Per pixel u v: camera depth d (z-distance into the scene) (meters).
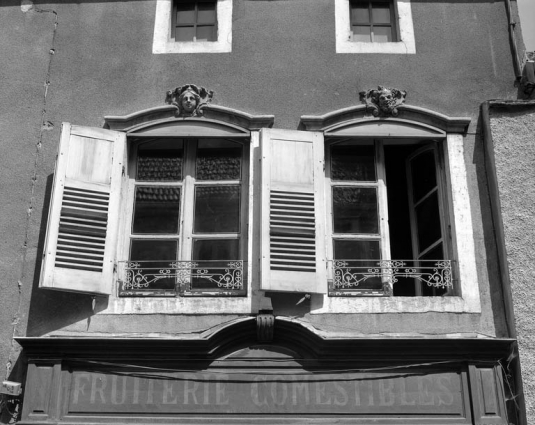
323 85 9.42
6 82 9.52
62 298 8.48
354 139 9.23
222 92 9.40
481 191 8.91
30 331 8.38
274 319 8.06
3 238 8.80
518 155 8.93
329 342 8.01
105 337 8.04
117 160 8.86
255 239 8.64
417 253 9.25
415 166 9.53
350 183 9.12
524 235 8.58
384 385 8.02
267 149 8.80
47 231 8.37
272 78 9.46
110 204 8.66
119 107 9.35
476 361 8.10
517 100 9.15
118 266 8.63
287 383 8.02
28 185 9.04
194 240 8.85
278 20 9.78
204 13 9.98
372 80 9.46
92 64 9.59
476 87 9.45
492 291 8.49
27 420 7.85
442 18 9.83
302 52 9.60
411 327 8.30
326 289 8.34
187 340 7.99
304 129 9.18
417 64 9.55
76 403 7.95
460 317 8.36
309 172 8.77
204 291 8.54
